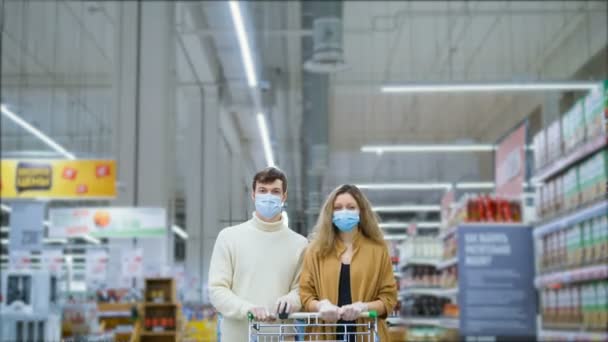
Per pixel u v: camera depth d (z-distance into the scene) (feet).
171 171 51.42
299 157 65.57
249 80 57.00
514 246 29.43
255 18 55.52
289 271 11.32
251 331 10.18
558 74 64.18
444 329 33.78
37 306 28.25
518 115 74.59
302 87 63.00
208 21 55.06
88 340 33.30
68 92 69.36
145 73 49.03
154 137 48.37
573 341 24.32
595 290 23.08
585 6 56.29
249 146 68.28
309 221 20.61
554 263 26.45
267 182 11.27
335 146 83.35
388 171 84.69
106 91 69.21
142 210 45.55
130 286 45.03
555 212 26.12
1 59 64.13
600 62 58.08
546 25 60.44
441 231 36.88
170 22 51.26
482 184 79.05
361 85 70.33
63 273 45.37
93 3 51.60
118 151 48.39
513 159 32.22
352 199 11.29
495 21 59.98
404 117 81.56
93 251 48.96
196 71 61.00
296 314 9.96
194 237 59.16
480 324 29.04
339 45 51.93
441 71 69.51
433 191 83.30
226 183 20.92
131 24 49.49
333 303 11.02
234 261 11.23
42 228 49.11
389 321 11.69
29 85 68.64
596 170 22.43
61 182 44.06
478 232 29.60
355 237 11.37
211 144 62.64
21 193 43.91
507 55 66.59
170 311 39.34
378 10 58.95
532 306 29.12
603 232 22.26
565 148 25.14
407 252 35.76
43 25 56.24
